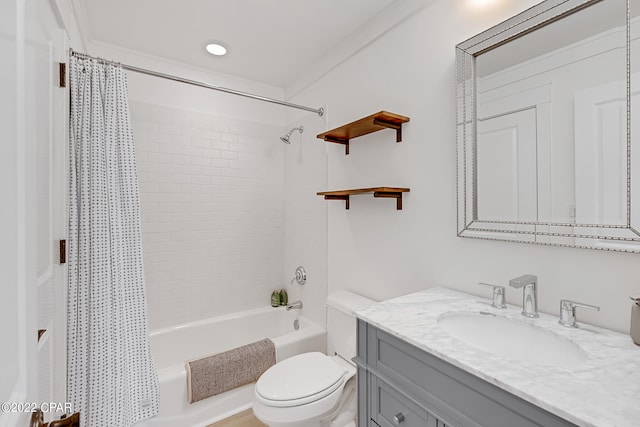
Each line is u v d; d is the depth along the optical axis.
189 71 2.52
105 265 1.43
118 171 1.54
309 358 1.75
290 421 1.37
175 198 2.48
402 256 1.70
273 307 2.88
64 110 1.27
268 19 1.90
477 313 1.17
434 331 0.98
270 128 2.93
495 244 1.28
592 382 0.70
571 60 1.05
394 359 1.02
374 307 1.21
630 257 0.94
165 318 2.44
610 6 0.97
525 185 1.17
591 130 1.00
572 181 1.05
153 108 2.38
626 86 0.94
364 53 1.97
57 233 1.22
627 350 0.85
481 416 0.77
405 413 0.98
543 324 1.03
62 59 1.27
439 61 1.50
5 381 0.44
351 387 1.71
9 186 0.47
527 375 0.73
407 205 1.67
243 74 2.68
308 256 2.60
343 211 2.16
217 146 2.66
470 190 1.35
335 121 2.25
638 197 0.92
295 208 2.80
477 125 1.33
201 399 1.80
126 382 1.48
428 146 1.55
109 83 1.52
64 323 1.28
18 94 0.52
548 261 1.13
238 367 1.92
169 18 1.89
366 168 1.94
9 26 0.48
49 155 1.08
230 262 2.74
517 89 1.19
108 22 1.93
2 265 0.44
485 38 1.29
